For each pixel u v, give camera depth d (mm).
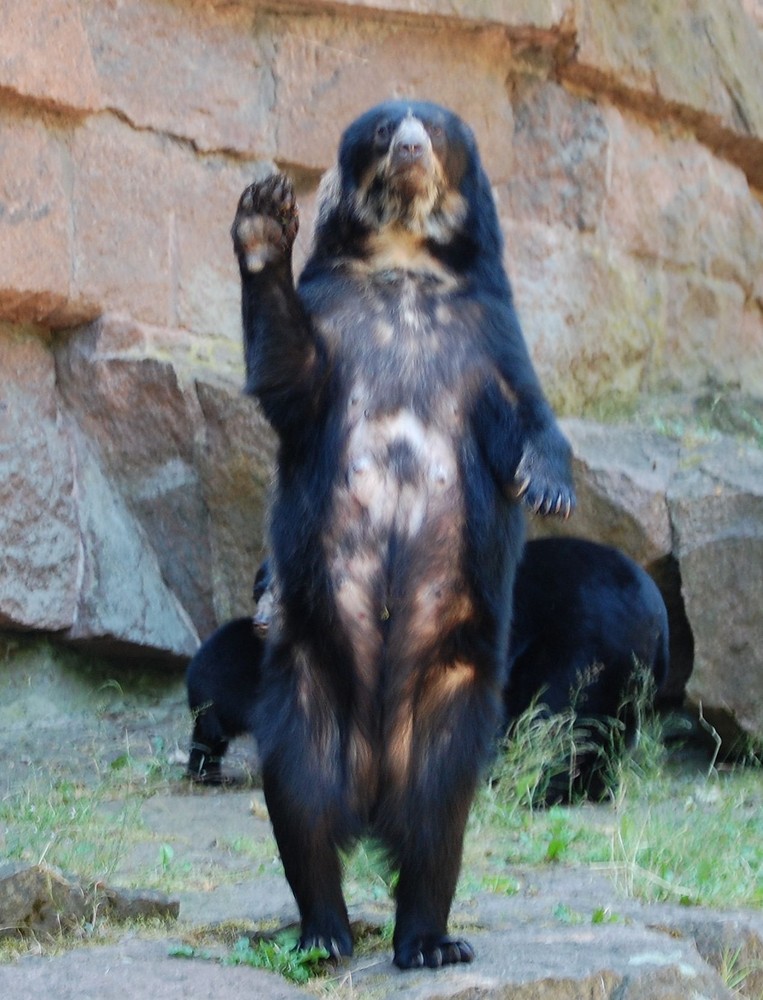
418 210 10156
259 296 9266
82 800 14078
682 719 19469
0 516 17547
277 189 9078
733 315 24938
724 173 24844
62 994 7840
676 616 19531
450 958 8773
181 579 19219
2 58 17297
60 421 18688
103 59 18422
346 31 20375
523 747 15844
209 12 19391
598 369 22406
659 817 14422
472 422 9703
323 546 9414
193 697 16422
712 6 24672
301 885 9148
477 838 13555
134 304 18766
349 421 9570
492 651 9500
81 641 18250
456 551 9461
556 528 19172
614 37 22547
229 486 18812
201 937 9391
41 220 17812
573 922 9984
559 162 22219
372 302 9953
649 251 23281
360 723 9383
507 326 10102
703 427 22000
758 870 12391
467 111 21250
